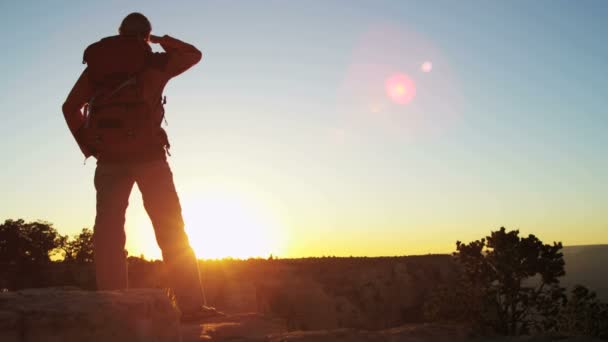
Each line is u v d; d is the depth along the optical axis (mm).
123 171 4043
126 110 3920
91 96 4027
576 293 31188
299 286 91875
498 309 30406
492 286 30922
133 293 2471
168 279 4219
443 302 31500
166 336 2488
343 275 101688
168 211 4188
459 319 30531
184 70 4156
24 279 73250
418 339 3896
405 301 100062
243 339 3701
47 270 76500
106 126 3904
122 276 3938
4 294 2225
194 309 4211
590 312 30016
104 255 3916
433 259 118188
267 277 93312
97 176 4043
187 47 4152
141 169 4082
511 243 30578
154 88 4051
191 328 3818
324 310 87062
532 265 29938
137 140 3986
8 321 1906
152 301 2453
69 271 76875
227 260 103875
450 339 3998
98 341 2119
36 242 78688
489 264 31281
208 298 80375
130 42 3973
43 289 2418
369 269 104438
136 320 2307
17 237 76625
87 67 3996
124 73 3939
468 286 31469
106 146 3959
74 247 85125
